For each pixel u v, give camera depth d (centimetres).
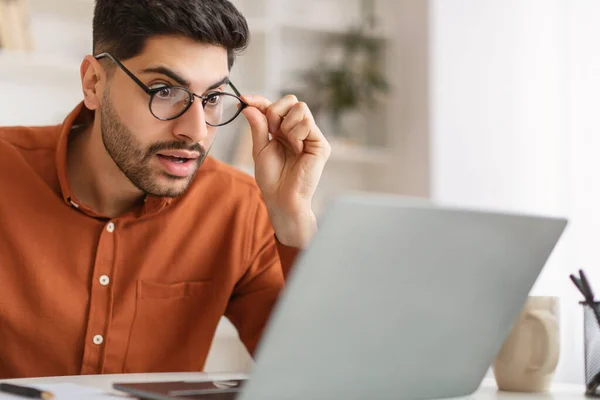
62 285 131
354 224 62
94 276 132
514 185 342
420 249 68
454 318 77
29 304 130
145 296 136
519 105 346
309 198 127
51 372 132
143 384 83
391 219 64
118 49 121
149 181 123
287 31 350
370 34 355
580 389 98
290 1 355
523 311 93
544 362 92
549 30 343
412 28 348
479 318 79
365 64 348
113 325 133
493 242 74
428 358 78
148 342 137
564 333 302
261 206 151
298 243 125
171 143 120
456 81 340
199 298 143
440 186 334
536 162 339
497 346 84
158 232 138
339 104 340
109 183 133
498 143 344
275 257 150
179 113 118
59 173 132
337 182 364
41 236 132
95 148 132
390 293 69
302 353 66
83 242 133
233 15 121
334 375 70
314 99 350
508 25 349
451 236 70
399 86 354
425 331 75
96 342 132
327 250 62
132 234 137
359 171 370
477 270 75
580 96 321
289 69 353
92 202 138
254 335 146
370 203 62
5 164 134
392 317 71
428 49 338
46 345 131
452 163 337
